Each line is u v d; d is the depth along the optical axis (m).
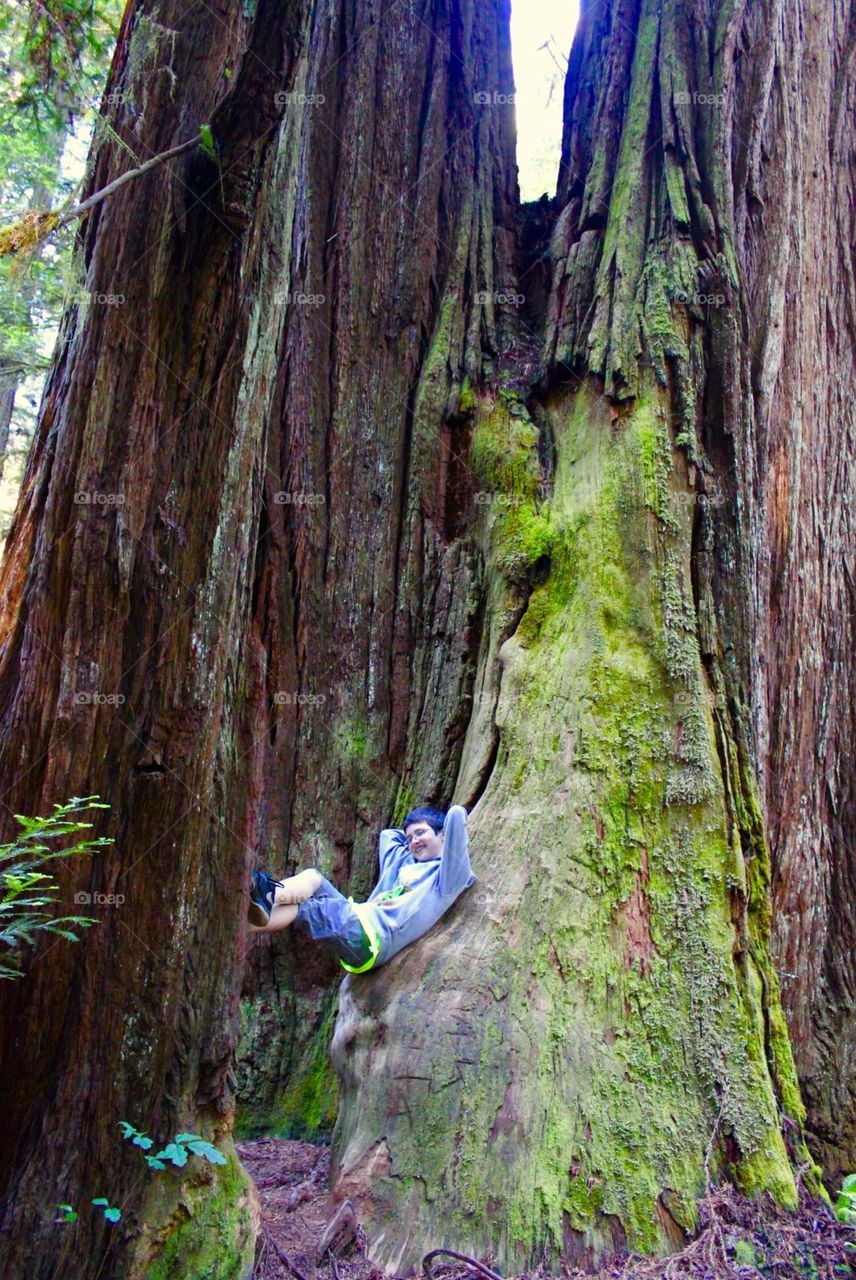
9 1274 2.58
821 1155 4.68
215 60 3.24
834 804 5.39
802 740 5.23
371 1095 3.72
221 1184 2.97
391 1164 3.52
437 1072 3.65
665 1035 3.79
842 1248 3.46
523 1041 3.70
